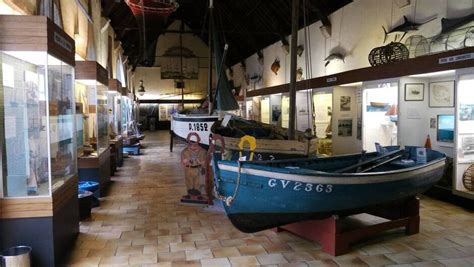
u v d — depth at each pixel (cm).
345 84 878
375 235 457
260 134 781
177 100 2742
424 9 718
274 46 1628
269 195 377
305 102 1147
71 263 376
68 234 409
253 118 1627
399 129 671
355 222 502
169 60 2705
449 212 551
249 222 409
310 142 616
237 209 399
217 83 1043
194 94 2747
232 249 415
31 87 336
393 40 812
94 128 675
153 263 377
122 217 537
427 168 456
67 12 616
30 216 341
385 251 408
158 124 2783
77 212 454
